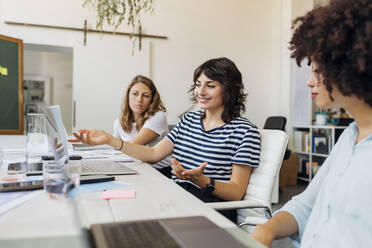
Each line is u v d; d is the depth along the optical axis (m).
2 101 3.63
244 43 4.67
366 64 0.59
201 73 1.45
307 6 4.56
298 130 4.70
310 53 0.68
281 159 1.21
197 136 1.46
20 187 0.81
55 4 3.83
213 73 1.38
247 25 4.68
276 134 1.26
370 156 0.67
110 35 4.01
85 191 0.86
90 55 3.94
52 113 0.93
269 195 1.17
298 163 4.36
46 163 0.77
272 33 4.79
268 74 4.79
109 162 1.39
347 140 0.77
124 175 1.12
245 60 4.68
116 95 4.05
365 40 0.59
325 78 0.66
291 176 4.31
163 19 4.28
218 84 1.39
